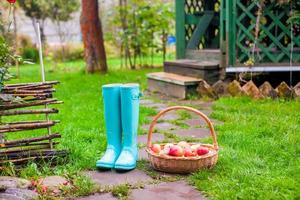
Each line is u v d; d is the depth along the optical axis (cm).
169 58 1028
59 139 339
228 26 491
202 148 287
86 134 352
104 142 335
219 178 270
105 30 1131
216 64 512
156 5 866
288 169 278
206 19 618
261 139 333
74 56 1234
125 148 297
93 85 614
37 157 293
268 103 443
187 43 623
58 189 264
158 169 287
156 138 353
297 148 310
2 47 276
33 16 1152
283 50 485
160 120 407
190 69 533
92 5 730
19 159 289
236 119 390
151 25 870
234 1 488
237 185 260
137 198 255
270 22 520
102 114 426
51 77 722
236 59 497
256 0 476
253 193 251
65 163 297
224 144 328
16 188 262
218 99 481
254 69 487
